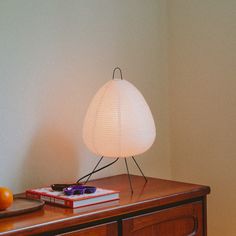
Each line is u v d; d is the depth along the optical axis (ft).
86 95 5.32
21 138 4.64
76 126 5.21
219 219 5.87
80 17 5.26
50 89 4.92
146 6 6.24
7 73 4.51
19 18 4.61
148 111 4.57
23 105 4.66
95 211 3.51
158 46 6.44
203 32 6.05
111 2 5.69
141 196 4.15
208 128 6.01
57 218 3.28
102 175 5.57
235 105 5.65
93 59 5.43
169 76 6.53
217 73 5.87
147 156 6.26
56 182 4.99
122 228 3.74
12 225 3.08
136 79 6.07
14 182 4.58
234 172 5.68
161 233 4.12
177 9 6.41
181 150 6.41
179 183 4.98
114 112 4.30
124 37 5.88
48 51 4.89
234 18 5.64
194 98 6.20
